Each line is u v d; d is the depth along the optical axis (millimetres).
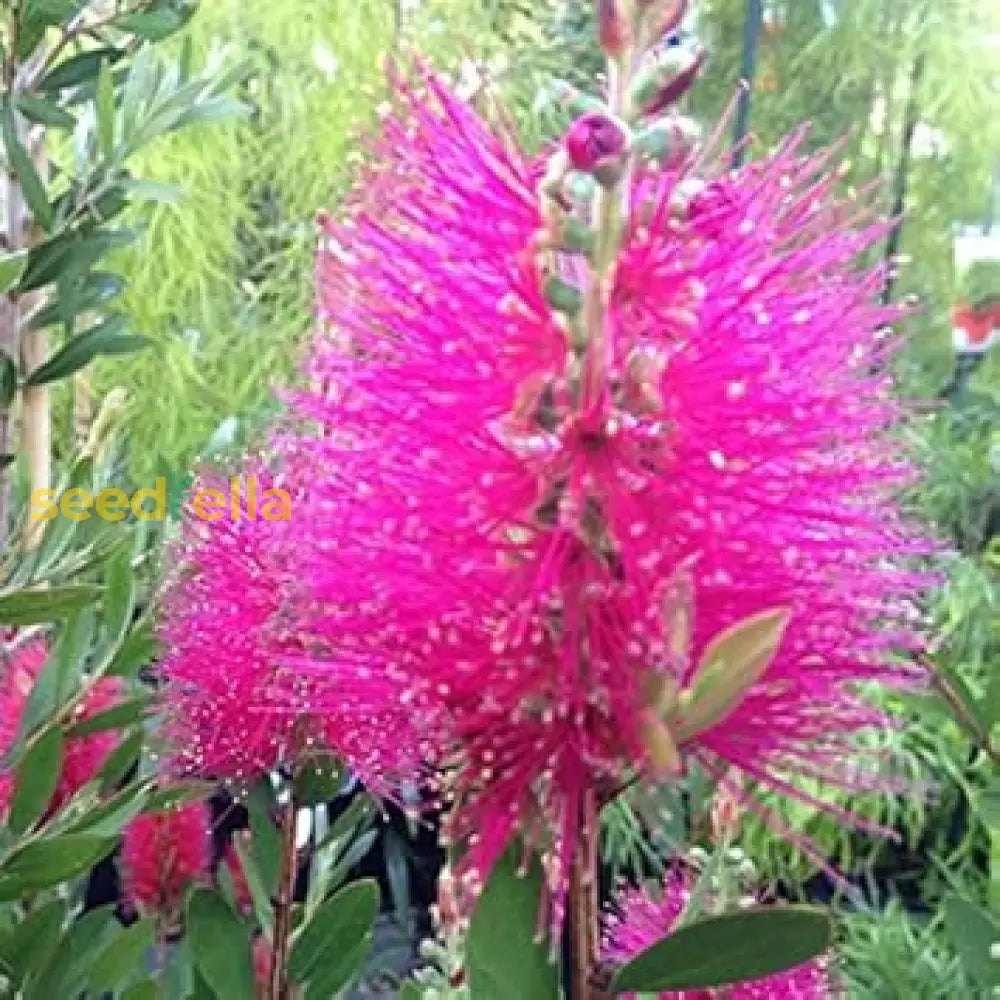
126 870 300
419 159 167
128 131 292
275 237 551
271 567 207
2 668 302
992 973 266
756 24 475
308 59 526
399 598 161
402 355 164
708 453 157
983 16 536
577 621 156
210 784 245
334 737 209
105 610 264
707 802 283
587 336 155
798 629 163
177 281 528
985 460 510
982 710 273
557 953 173
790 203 169
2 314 300
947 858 506
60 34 308
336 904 262
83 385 376
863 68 524
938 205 543
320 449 167
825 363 165
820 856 175
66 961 255
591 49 445
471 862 165
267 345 533
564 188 153
